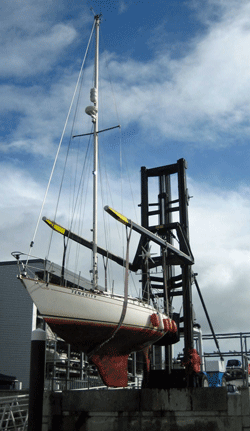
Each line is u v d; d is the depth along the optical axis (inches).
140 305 751.7
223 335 1300.4
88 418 574.2
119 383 722.2
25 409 676.7
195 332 1230.9
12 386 1152.8
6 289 1301.7
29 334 1254.9
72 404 582.6
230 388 987.3
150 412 560.1
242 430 528.7
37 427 530.9
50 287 599.5
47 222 729.0
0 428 577.9
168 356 955.3
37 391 539.5
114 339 703.1
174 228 946.7
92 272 763.4
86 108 872.3
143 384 821.9
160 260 956.0
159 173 1043.3
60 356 1124.5
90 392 582.6
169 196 1038.4
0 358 1248.8
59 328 619.8
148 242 966.4
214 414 541.3
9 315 1280.8
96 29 933.8
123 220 713.0
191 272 967.0
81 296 629.3
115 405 572.4
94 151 863.7
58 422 578.9
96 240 797.2
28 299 1288.1
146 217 1027.9
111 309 673.6
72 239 778.2
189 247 956.6
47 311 598.2
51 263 655.1
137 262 959.6
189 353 835.4
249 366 1254.9
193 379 801.6
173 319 941.2
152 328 784.9
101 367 695.7
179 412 552.1
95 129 876.0
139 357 1389.0
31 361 550.0
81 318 634.8
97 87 901.2
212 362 1002.1
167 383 812.0
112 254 884.6
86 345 673.6
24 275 609.0
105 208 677.3
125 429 562.6
